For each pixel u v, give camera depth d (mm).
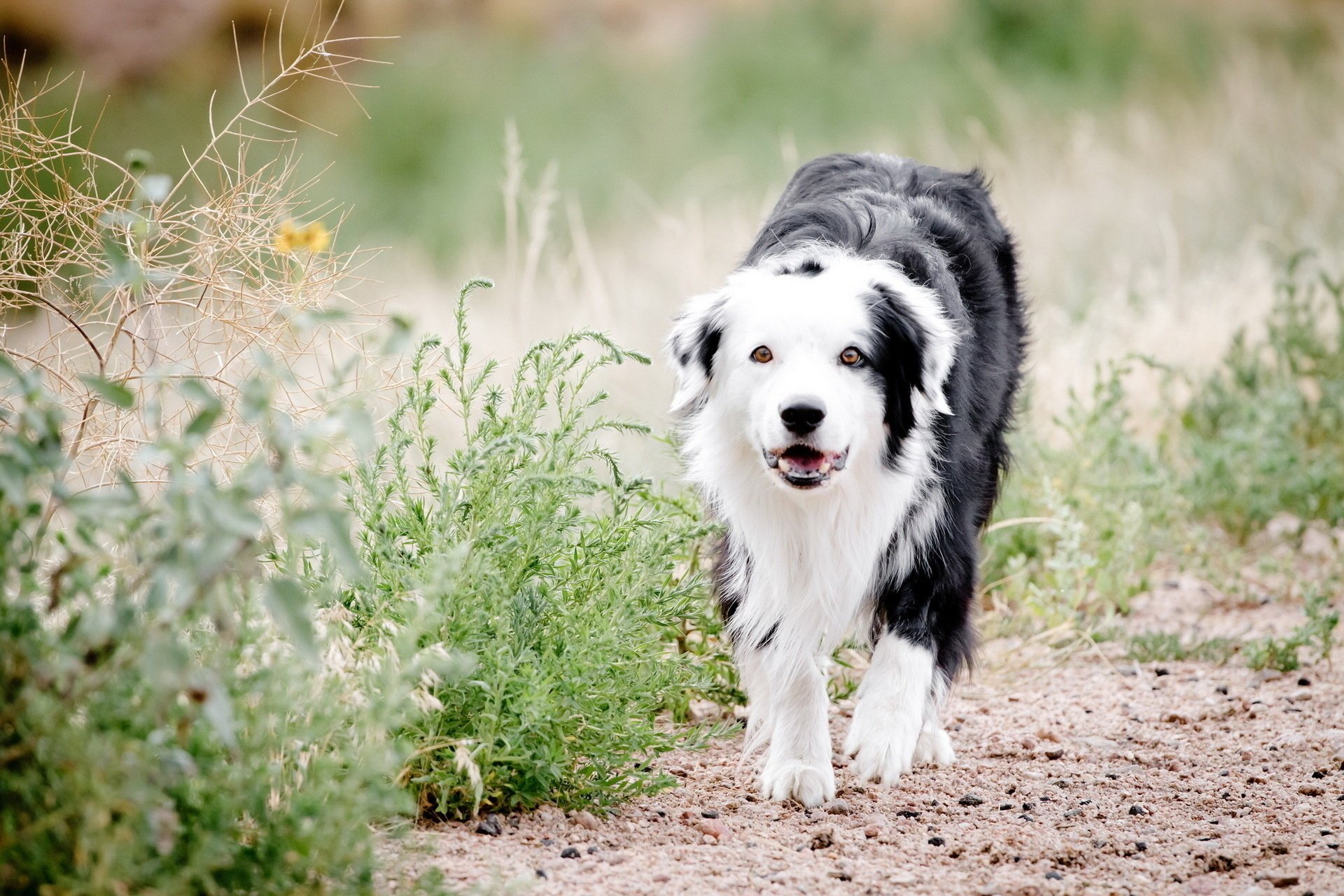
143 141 26656
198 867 4312
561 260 19812
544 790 5996
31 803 4305
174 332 7668
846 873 5523
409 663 5184
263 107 29000
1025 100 25828
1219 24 29859
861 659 8992
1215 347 14266
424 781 5746
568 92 30469
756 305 7223
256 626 5062
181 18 31297
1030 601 9531
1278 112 22250
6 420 4918
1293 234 17844
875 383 7156
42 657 4402
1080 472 10875
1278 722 7707
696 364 7602
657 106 28922
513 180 13312
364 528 6195
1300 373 13031
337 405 5734
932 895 5316
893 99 27969
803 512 7316
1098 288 16141
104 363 6590
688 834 6012
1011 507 10641
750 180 24828
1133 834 6062
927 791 6781
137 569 4504
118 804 4258
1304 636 8633
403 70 31234
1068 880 5488
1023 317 9977
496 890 4895
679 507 8156
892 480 7312
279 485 4355
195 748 4602
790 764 6668
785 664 7164
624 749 6266
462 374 6574
